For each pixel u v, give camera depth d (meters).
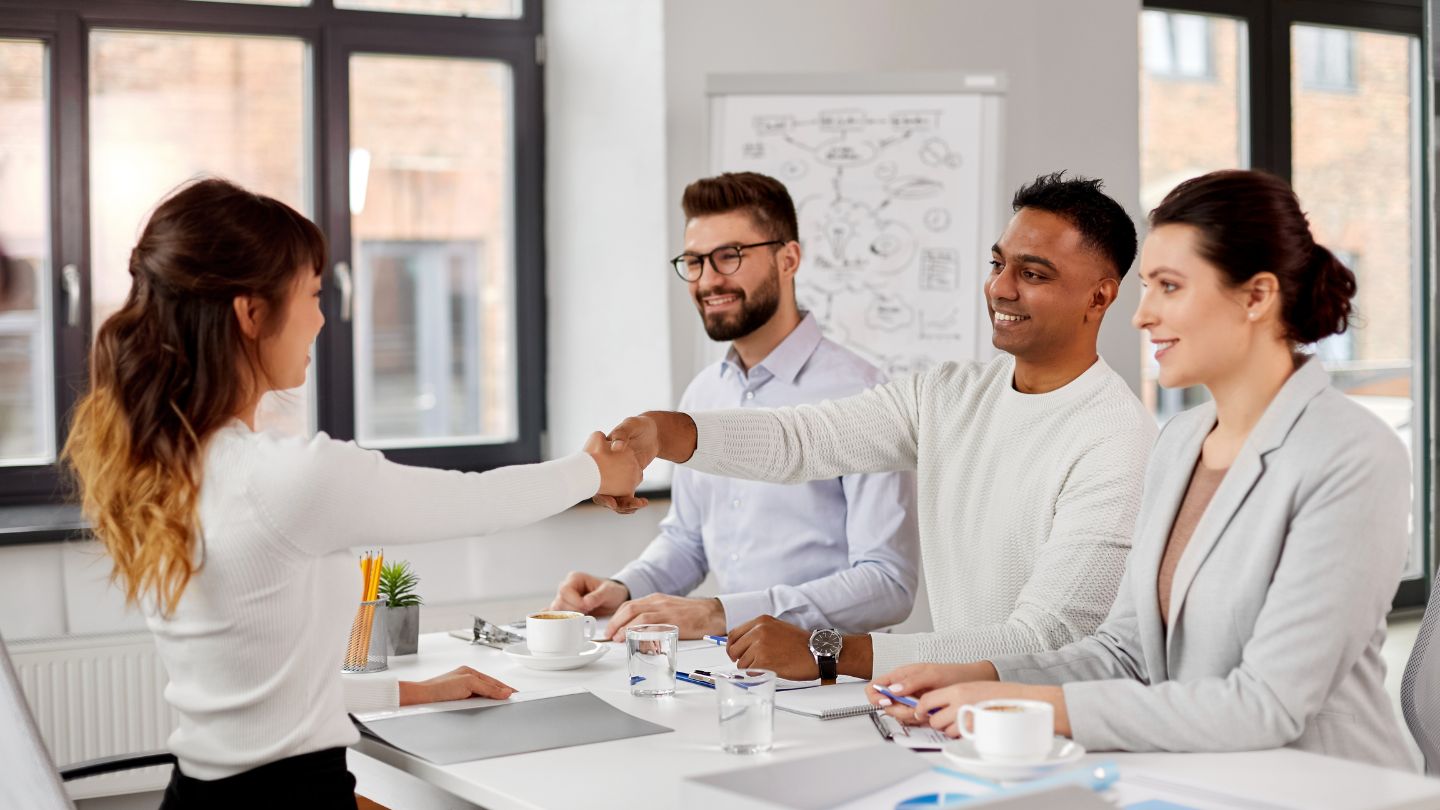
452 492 1.60
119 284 3.58
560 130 3.92
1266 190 1.55
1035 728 1.42
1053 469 2.06
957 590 2.20
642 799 1.40
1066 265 2.04
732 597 2.35
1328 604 1.47
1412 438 5.59
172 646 1.53
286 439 1.49
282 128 3.72
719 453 2.26
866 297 3.75
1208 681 1.52
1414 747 3.75
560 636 2.08
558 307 3.95
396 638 2.17
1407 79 5.59
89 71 3.53
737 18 3.86
